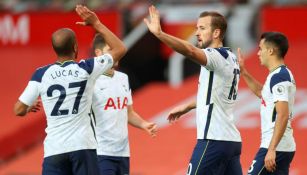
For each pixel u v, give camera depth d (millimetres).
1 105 45000
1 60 46375
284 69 22234
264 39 22578
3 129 43406
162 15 43031
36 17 45562
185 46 20047
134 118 25797
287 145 22344
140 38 43406
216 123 21219
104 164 25000
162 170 36625
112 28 42969
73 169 20391
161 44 43656
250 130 38344
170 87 43656
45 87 20328
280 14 41844
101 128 25031
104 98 24984
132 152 38531
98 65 20453
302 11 41625
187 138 38938
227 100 21359
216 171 21391
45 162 20453
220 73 21047
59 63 20578
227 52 21281
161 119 40906
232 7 43281
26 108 20531
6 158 42688
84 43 43656
